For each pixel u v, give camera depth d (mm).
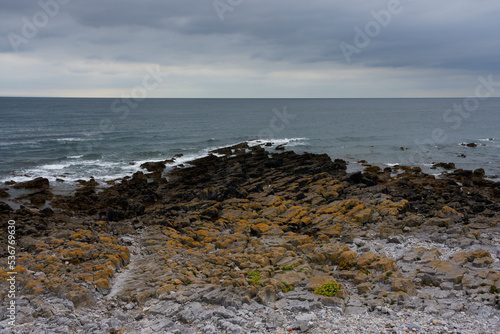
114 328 13438
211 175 45844
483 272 16969
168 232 27156
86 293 15969
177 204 35062
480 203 33875
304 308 14648
